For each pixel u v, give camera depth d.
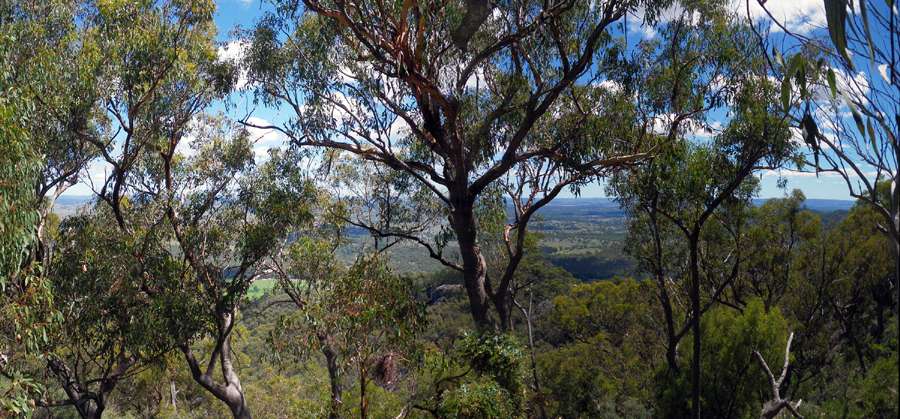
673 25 10.52
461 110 10.30
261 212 12.91
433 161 12.56
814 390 12.98
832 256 18.22
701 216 11.95
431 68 9.38
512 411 7.82
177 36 11.62
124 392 19.83
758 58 9.55
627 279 20.47
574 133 10.62
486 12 8.58
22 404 7.71
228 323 14.13
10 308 8.12
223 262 13.12
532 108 9.93
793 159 10.38
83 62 10.60
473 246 11.06
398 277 8.30
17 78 9.44
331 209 14.60
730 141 11.11
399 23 8.71
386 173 15.11
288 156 13.12
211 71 12.28
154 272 11.74
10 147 7.39
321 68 10.65
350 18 8.98
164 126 12.41
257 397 18.27
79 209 12.77
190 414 21.42
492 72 11.48
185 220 12.88
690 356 12.56
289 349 9.16
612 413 14.18
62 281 10.73
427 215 15.52
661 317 19.30
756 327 11.69
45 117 10.63
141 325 11.16
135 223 12.63
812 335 16.67
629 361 18.44
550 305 21.12
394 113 10.89
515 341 8.34
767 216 18.67
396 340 7.73
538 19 8.99
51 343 10.54
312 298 8.88
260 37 10.71
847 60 1.96
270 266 13.35
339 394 9.95
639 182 11.88
